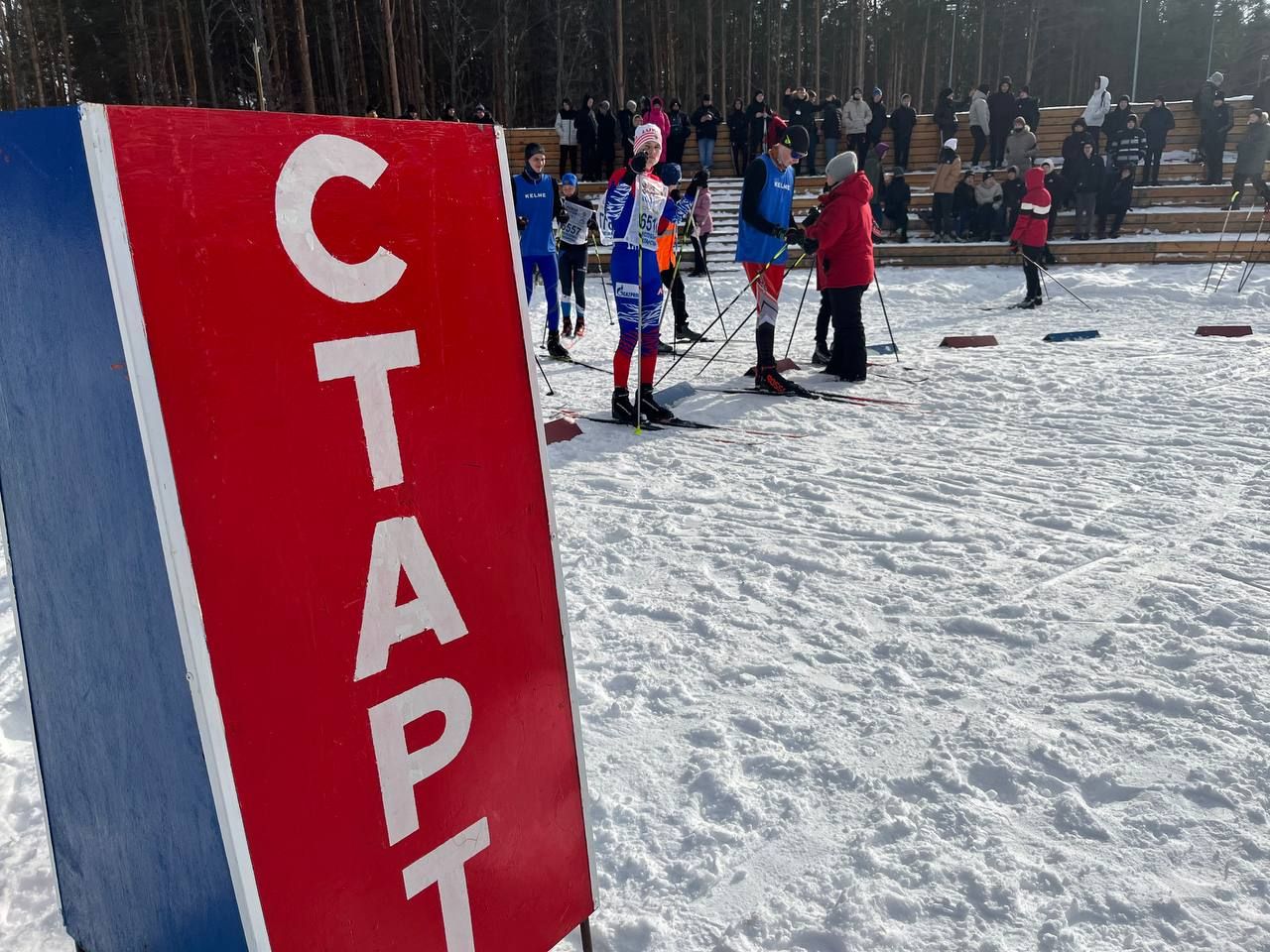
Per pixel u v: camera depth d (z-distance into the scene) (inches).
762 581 122.3
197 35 1200.2
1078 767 78.1
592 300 493.0
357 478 43.9
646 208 200.8
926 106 1758.1
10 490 49.1
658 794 77.4
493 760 52.3
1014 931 60.7
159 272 36.6
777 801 75.5
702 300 494.9
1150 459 172.7
